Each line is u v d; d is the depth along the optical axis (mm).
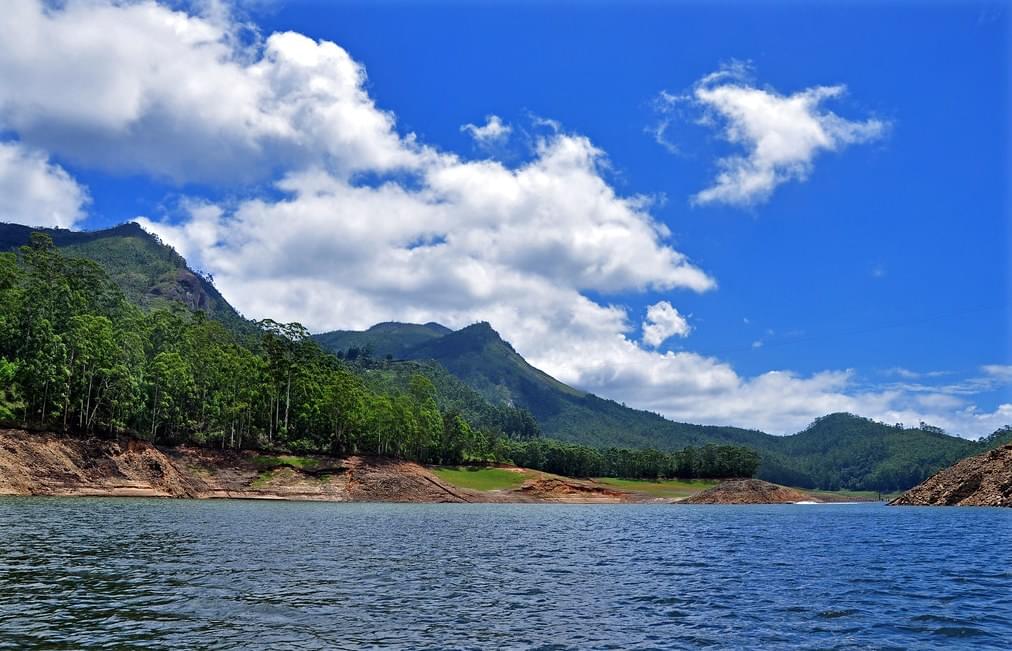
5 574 29188
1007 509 108188
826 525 79688
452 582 31594
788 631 22047
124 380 108312
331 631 20938
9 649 17906
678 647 19891
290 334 165750
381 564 37312
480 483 177000
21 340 103688
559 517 97000
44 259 130000
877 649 19844
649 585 31750
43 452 94375
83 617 21609
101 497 94750
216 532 51656
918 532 65562
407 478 143500
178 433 124875
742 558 43688
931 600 27812
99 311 129750
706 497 184500
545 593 29109
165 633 20000
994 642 20688
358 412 151625
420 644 19781
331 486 128250
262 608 23875
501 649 19438
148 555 36625
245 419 134625
